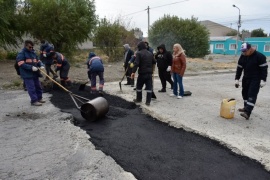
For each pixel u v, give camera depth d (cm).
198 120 602
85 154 425
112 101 761
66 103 733
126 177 360
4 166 389
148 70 700
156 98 811
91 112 587
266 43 4912
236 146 457
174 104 743
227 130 539
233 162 412
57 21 1678
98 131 534
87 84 1038
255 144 470
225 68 1816
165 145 470
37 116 618
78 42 1872
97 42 1986
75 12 1688
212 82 1195
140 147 460
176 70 808
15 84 992
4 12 1548
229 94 914
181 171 384
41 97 740
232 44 5472
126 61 989
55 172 372
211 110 689
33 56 693
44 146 456
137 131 536
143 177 365
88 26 1778
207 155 434
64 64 935
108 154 429
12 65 1588
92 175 364
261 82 622
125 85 1018
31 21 1678
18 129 536
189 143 480
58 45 1766
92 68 823
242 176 375
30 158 413
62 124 561
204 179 366
